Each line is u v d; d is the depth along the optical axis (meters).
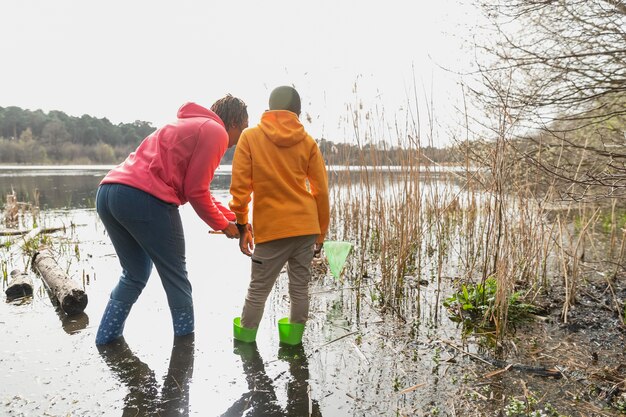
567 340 2.68
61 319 3.11
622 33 4.33
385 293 3.47
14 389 2.11
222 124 2.75
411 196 4.40
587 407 1.93
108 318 2.66
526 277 3.68
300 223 2.55
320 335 2.81
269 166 2.52
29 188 15.62
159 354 2.52
